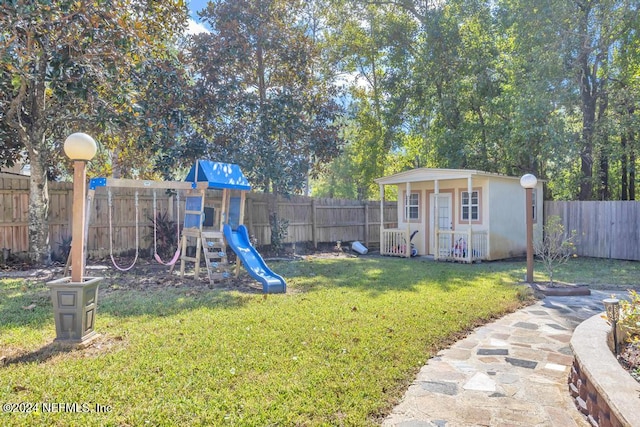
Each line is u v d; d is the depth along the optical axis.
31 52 6.95
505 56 14.05
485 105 14.26
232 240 7.47
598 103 13.63
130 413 2.55
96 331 4.18
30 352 3.59
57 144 10.45
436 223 11.31
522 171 13.90
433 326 4.52
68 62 7.02
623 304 3.57
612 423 2.25
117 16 7.09
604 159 14.04
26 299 5.48
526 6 11.71
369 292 6.38
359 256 12.47
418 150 18.14
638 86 11.85
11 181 8.60
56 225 9.27
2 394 2.76
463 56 14.26
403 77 15.81
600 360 2.73
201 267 9.06
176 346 3.75
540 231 12.81
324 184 26.31
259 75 12.05
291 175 11.71
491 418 2.63
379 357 3.57
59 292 3.75
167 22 8.64
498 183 11.58
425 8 15.38
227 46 11.00
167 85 9.38
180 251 8.21
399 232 12.38
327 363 3.40
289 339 3.98
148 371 3.19
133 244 10.24
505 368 3.49
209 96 10.88
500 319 5.11
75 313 3.76
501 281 7.54
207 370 3.22
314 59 12.81
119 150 12.71
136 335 4.06
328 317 4.80
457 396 2.95
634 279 8.06
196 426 2.42
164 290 6.44
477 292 6.44
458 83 13.98
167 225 10.46
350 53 16.94
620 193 16.72
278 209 12.60
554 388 3.10
